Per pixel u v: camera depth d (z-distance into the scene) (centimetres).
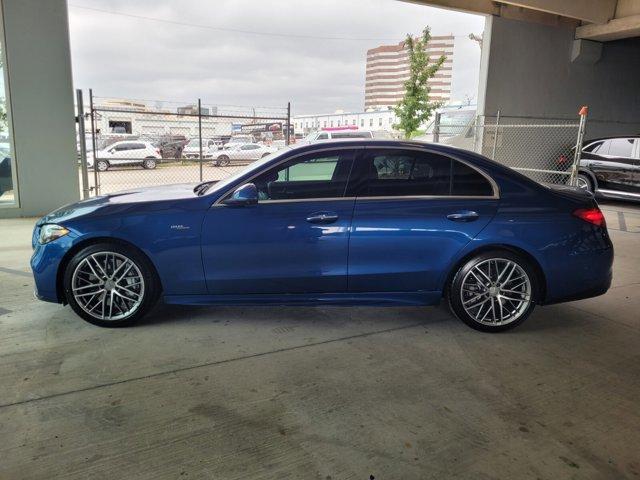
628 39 1595
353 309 461
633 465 249
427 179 404
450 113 1617
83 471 238
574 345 391
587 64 1538
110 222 393
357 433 271
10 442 258
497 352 376
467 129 1452
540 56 1435
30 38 842
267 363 351
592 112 1591
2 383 317
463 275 404
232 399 303
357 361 357
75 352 362
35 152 879
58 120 884
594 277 411
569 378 338
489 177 406
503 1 1232
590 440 269
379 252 397
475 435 271
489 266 405
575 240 404
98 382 320
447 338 400
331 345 383
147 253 394
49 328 405
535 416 291
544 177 1528
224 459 249
